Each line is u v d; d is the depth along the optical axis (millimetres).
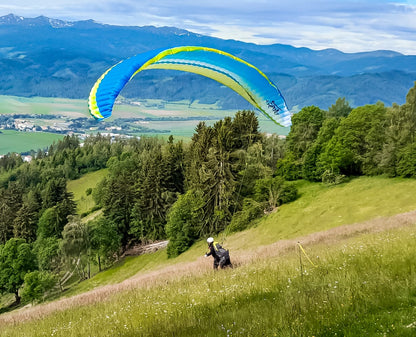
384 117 70188
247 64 17734
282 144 87125
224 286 12539
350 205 59188
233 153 70750
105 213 92125
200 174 72062
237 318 8102
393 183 63344
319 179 74938
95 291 22719
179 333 8023
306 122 82062
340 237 29078
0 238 106375
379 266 9984
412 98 67188
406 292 7492
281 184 68188
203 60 17547
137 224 87875
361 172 73375
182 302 11539
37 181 195875
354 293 7949
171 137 94625
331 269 11203
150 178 86312
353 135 69500
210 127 77188
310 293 8602
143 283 20719
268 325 7160
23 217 103188
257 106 18484
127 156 173875
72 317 14180
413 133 65500
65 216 100750
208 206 70062
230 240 62938
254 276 13242
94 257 84875
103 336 9633
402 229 23047
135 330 9156
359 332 6344
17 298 79438
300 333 6477
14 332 14570
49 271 81250
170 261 69312
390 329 6199
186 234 70125
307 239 31438
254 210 65875
